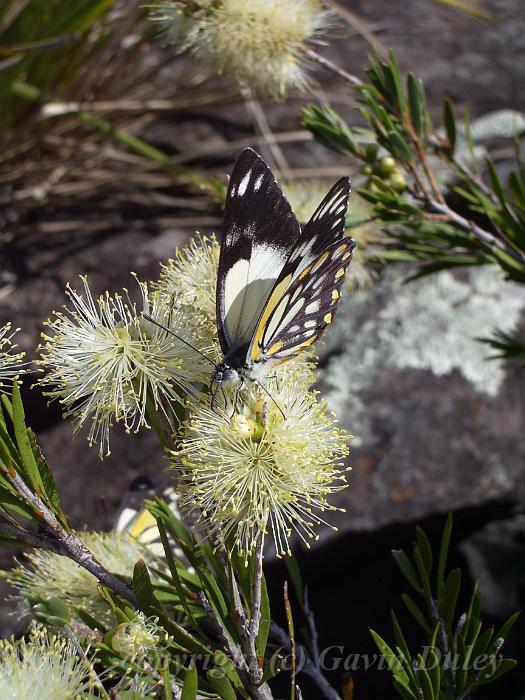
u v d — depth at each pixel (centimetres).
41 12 29
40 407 25
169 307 14
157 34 23
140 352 14
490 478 25
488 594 24
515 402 26
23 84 30
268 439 13
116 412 14
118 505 24
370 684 23
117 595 14
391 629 24
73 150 32
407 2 38
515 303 27
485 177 29
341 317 27
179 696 13
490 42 36
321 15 21
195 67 33
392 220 19
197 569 13
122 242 28
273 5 19
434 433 25
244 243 15
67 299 27
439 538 25
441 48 35
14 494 13
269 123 33
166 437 14
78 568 15
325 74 34
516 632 23
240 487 13
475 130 32
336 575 24
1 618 21
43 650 13
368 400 25
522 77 34
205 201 30
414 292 28
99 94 33
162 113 34
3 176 31
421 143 20
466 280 28
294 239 15
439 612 15
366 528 24
